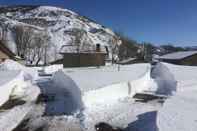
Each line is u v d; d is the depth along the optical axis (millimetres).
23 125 10086
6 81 14992
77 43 70812
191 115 8766
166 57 51906
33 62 58250
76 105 12945
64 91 17219
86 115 11281
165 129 7230
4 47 26906
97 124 10250
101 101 13695
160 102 14242
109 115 11453
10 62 25844
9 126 9836
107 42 94250
